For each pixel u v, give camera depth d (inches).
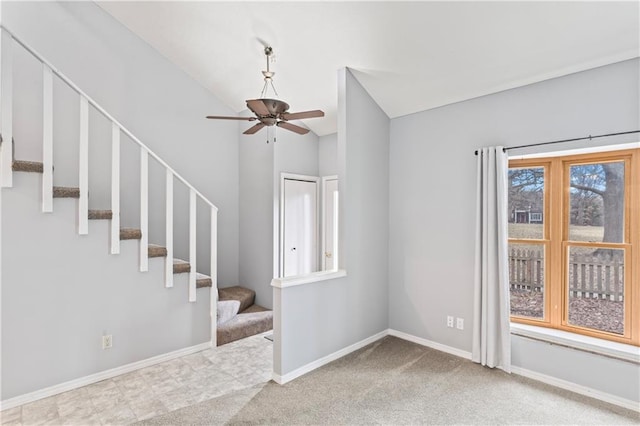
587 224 115.8
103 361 112.8
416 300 147.6
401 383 111.6
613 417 93.4
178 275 130.5
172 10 136.8
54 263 103.1
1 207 94.4
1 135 93.1
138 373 117.6
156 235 171.6
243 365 124.7
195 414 94.1
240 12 123.9
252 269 196.5
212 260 140.3
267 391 106.4
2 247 94.9
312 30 120.1
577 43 97.2
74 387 106.8
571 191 119.3
